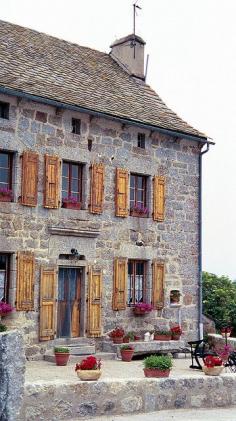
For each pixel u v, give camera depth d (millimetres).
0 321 14320
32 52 17531
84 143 16203
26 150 15031
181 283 18234
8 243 14586
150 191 17641
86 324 15992
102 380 10508
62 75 17203
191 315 18422
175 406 11203
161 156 17984
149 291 17438
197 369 14680
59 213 15594
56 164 15523
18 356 9453
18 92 14586
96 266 16281
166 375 11398
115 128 16922
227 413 11180
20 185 14898
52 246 15406
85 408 10172
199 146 18984
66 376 12602
